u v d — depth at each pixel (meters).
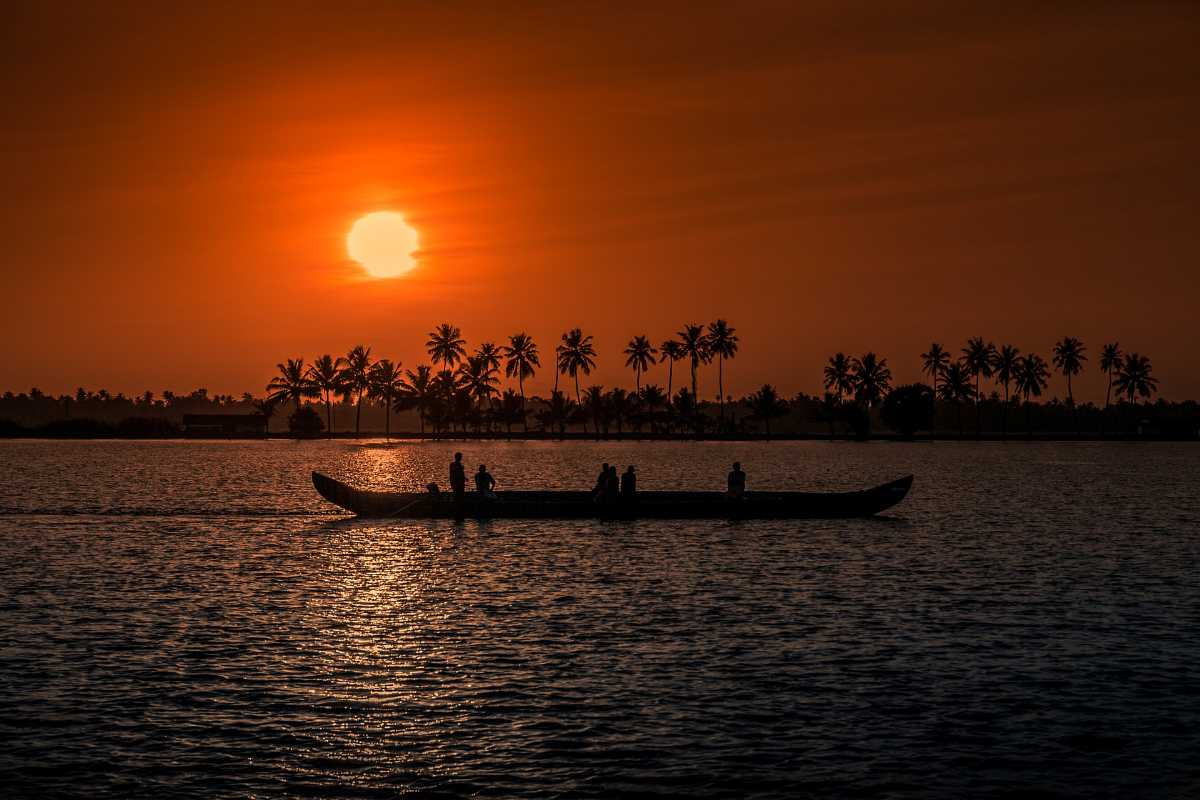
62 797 17.61
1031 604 33.69
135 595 35.16
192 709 22.12
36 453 177.38
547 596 35.16
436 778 18.44
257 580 38.38
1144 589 36.50
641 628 30.03
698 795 17.73
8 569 40.75
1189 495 81.56
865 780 18.36
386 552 46.09
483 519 59.31
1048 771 18.78
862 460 155.88
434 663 25.91
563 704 22.48
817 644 27.97
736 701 22.72
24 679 24.30
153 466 130.88
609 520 58.53
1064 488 90.31
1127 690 23.53
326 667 25.50
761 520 59.19
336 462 146.88
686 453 183.50
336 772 18.72
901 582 38.00
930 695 23.17
